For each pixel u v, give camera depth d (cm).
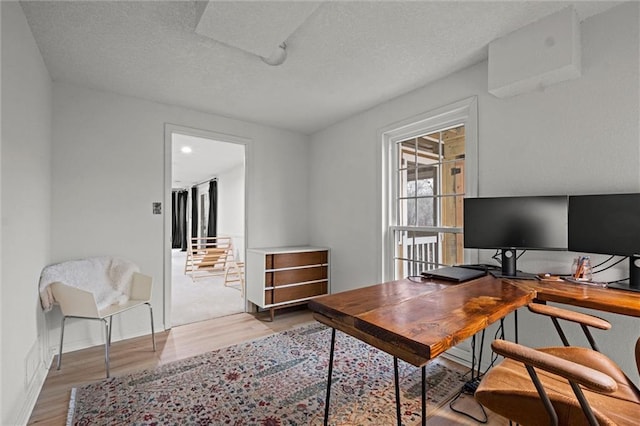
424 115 266
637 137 160
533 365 87
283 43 203
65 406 178
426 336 89
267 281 326
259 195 375
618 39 166
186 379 206
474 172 231
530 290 145
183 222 1130
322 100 301
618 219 155
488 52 205
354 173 343
